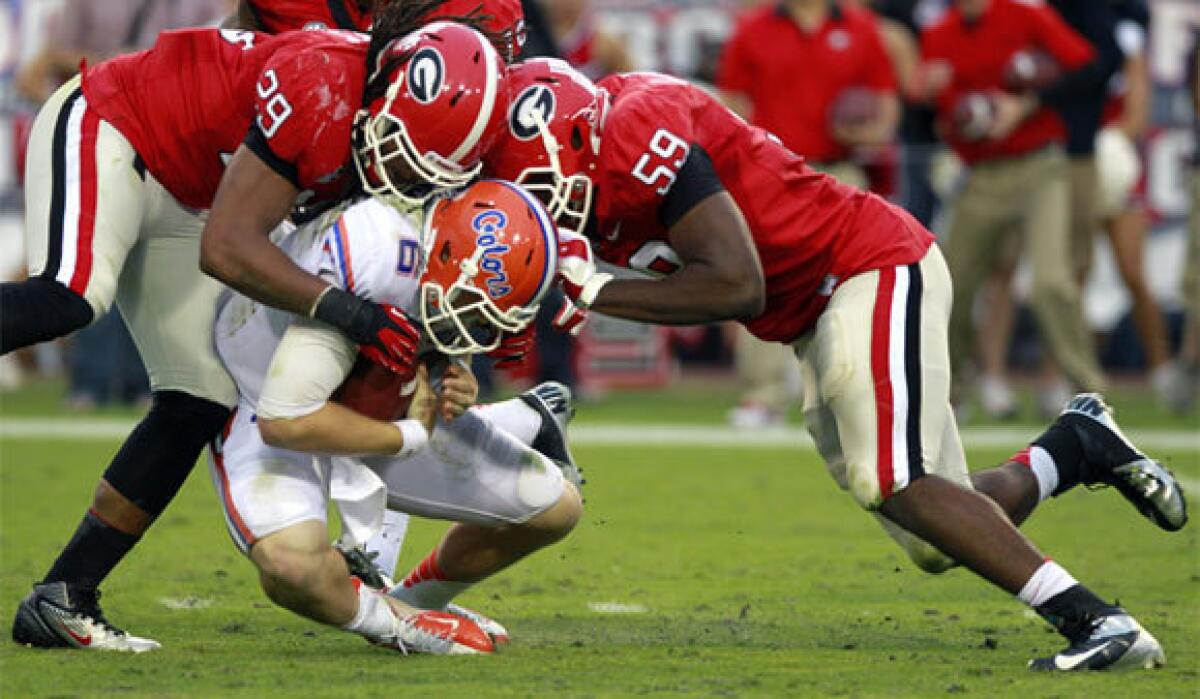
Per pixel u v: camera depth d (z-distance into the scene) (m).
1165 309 38.31
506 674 12.12
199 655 12.87
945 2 36.69
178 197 13.45
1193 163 33.41
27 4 38.00
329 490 12.81
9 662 12.52
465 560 13.72
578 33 32.72
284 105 11.93
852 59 29.91
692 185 12.42
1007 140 29.42
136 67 13.45
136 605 15.16
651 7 36.84
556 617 14.79
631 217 12.68
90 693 11.38
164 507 13.43
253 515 12.30
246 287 11.95
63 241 12.96
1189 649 13.20
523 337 12.41
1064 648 13.34
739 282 12.29
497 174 12.56
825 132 29.97
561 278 12.35
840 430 13.04
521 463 13.30
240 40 13.28
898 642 13.65
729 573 17.12
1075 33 29.50
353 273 11.96
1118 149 33.38
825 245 13.16
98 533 13.26
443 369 12.81
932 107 32.66
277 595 12.41
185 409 13.32
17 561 17.19
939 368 13.04
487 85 11.96
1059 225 29.67
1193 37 35.53
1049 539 19.38
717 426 31.55
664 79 12.98
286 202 12.11
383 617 12.77
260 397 12.13
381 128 11.99
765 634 13.99
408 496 13.34
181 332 13.41
